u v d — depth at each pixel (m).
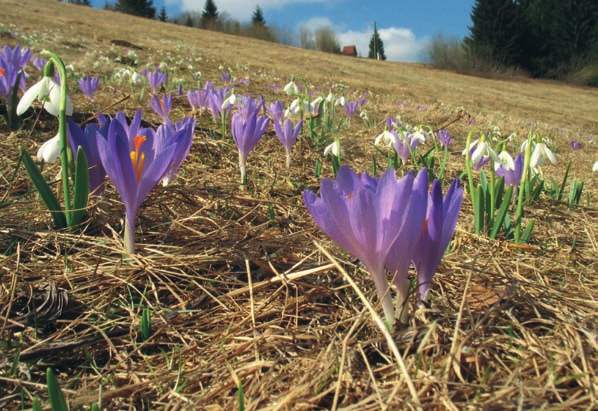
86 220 1.94
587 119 16.77
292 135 3.58
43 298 1.48
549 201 3.50
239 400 1.03
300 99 4.96
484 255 2.16
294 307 1.56
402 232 1.19
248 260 1.69
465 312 1.42
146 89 7.59
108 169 1.52
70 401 1.10
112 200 2.13
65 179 1.83
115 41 15.66
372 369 1.16
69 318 1.46
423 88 19.81
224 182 2.95
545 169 6.10
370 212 1.08
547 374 1.11
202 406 1.10
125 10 63.16
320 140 4.85
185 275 1.65
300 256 1.91
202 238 1.98
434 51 41.34
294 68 19.22
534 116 15.27
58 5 33.44
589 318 1.39
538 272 1.98
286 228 2.31
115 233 1.88
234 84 10.16
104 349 1.34
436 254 1.26
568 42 40.72
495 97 21.00
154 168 1.54
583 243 2.64
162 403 1.14
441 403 1.00
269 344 1.34
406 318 1.28
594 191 4.60
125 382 1.22
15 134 3.29
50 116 3.87
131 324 1.43
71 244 1.81
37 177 1.80
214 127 4.79
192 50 17.42
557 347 1.25
